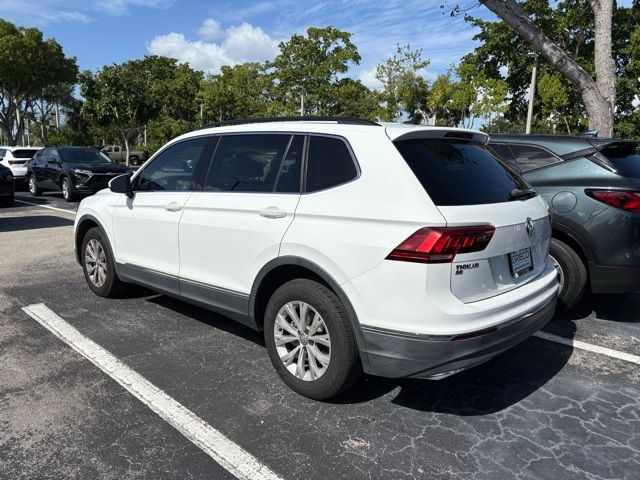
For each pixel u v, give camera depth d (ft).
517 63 84.53
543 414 10.36
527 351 13.43
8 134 138.00
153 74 122.31
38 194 53.26
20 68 123.95
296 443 9.23
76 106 182.19
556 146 15.51
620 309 16.74
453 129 10.60
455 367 8.93
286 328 10.92
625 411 10.48
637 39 67.41
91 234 17.07
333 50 110.52
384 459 8.81
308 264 10.18
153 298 17.51
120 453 8.89
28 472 8.38
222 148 12.92
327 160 10.55
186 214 13.10
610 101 34.60
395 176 9.39
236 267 11.82
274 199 11.07
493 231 9.34
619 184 14.01
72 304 16.81
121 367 12.17
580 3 71.15
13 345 13.39
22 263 22.76
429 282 8.68
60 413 10.12
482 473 8.46
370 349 9.46
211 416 10.08
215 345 13.56
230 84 129.59
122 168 49.03
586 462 8.79
